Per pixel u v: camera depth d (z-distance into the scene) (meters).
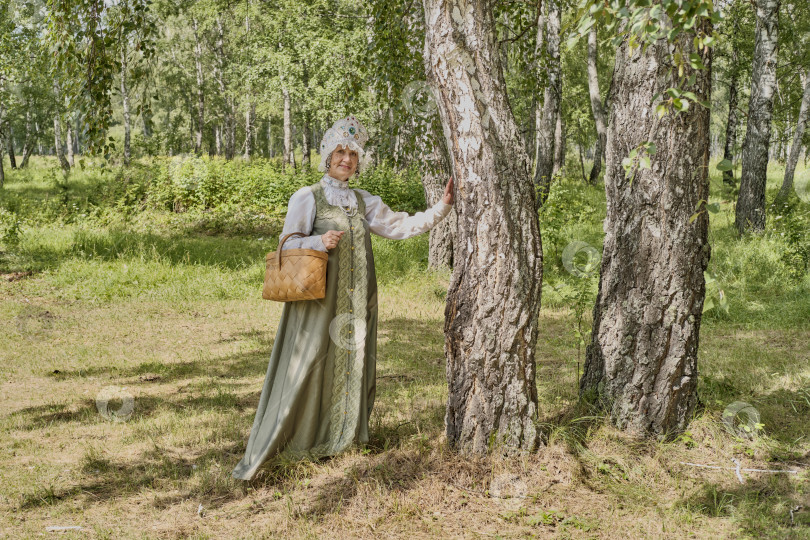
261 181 17.84
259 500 3.12
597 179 25.78
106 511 3.05
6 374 5.39
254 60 24.56
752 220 12.07
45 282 9.46
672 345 3.50
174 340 6.65
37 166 38.75
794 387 4.61
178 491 3.24
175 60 40.09
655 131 3.39
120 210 16.22
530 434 3.32
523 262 3.20
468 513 2.95
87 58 4.66
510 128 3.16
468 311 3.26
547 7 14.73
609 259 3.66
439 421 3.99
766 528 2.78
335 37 21.09
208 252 11.79
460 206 3.23
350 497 3.07
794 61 20.39
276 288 3.24
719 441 3.54
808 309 6.96
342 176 3.45
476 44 3.08
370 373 3.59
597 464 3.30
